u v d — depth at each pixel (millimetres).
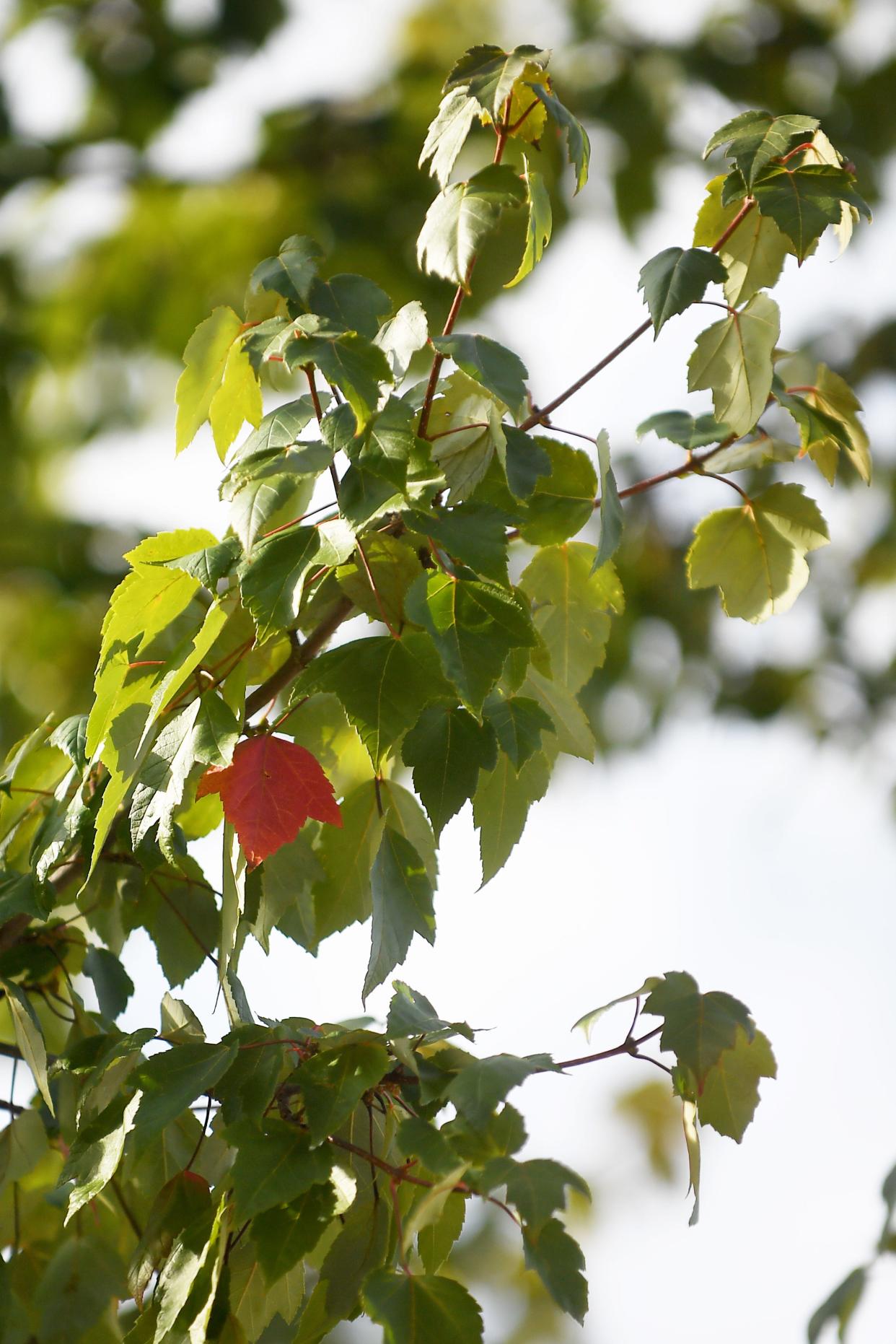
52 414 8258
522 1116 2871
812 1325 3266
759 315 3008
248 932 3006
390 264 7500
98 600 7215
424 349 3064
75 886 3080
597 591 3066
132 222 7793
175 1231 2963
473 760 2955
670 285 2977
